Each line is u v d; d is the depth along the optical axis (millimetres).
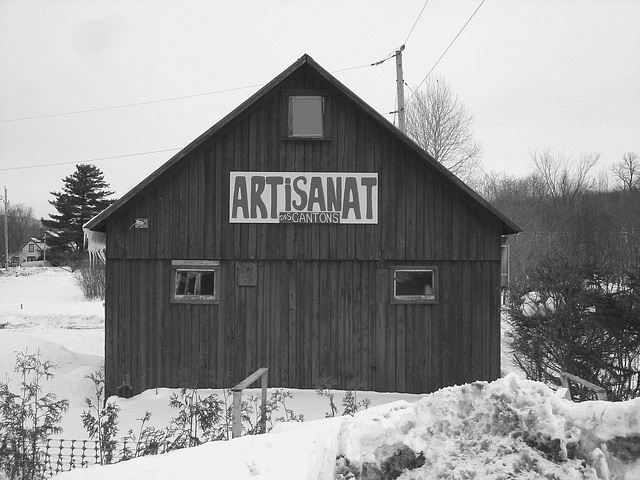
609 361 10188
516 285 12086
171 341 11617
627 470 3229
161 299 11641
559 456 3320
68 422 9422
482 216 11750
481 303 11703
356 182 11695
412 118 37031
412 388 11594
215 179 11664
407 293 11805
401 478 3326
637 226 34125
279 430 6988
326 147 11727
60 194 63344
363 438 3494
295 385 11586
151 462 5371
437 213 11719
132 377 11562
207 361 11609
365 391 11570
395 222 11711
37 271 53719
